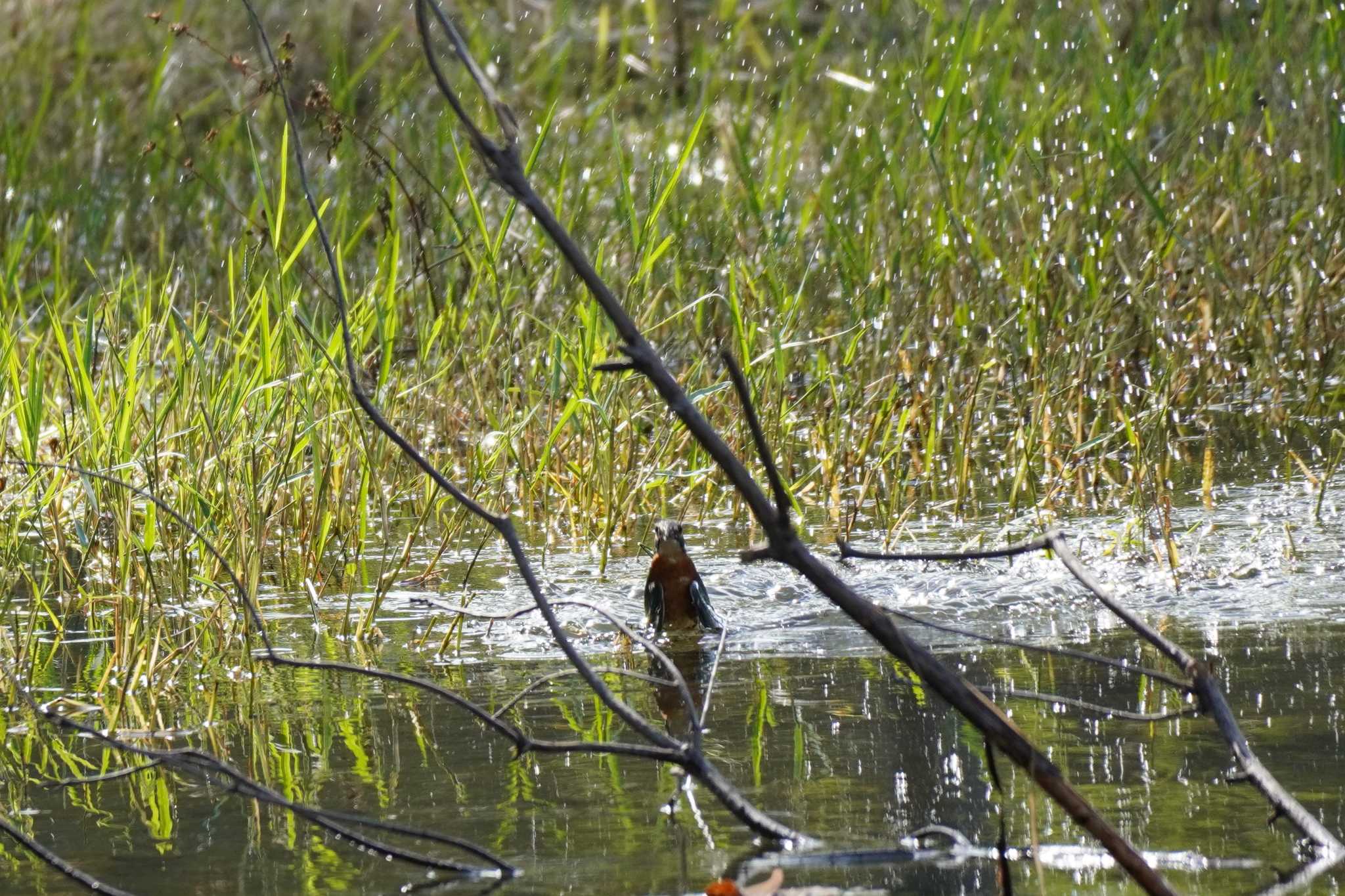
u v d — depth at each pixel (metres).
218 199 17.94
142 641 8.59
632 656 8.17
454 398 12.95
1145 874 4.46
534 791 6.09
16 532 9.90
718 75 18.78
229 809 6.07
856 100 17.89
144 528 9.60
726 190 16.00
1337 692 6.91
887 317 13.84
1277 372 13.45
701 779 5.59
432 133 17.95
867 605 4.65
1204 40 18.52
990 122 15.51
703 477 11.46
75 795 6.32
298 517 10.78
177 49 22.06
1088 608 8.70
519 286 13.48
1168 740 6.36
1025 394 12.81
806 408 13.35
